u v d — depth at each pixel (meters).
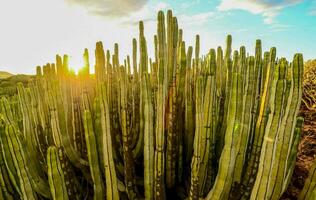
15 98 4.54
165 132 2.45
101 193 2.04
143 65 2.28
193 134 2.57
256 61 2.16
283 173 1.50
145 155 2.02
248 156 2.05
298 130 1.78
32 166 2.09
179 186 2.53
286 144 1.46
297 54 1.44
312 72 6.16
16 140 1.85
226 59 2.77
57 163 1.77
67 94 2.58
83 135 2.73
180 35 2.53
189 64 2.58
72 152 2.34
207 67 1.89
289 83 1.44
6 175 2.17
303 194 1.72
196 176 1.91
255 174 1.95
